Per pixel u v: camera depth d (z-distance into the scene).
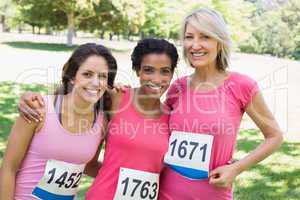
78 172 2.79
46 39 40.12
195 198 2.94
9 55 22.55
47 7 33.09
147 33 40.50
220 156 2.90
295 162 7.07
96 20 33.91
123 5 32.31
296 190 5.84
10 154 2.66
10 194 2.68
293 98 13.48
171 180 3.01
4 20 58.94
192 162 2.92
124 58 21.61
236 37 33.81
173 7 36.22
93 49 2.80
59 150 2.67
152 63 2.95
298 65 25.56
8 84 12.89
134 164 2.92
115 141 2.93
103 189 2.93
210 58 2.96
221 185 2.82
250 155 2.91
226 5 32.75
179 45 3.19
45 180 2.68
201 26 2.90
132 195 2.92
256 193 5.68
